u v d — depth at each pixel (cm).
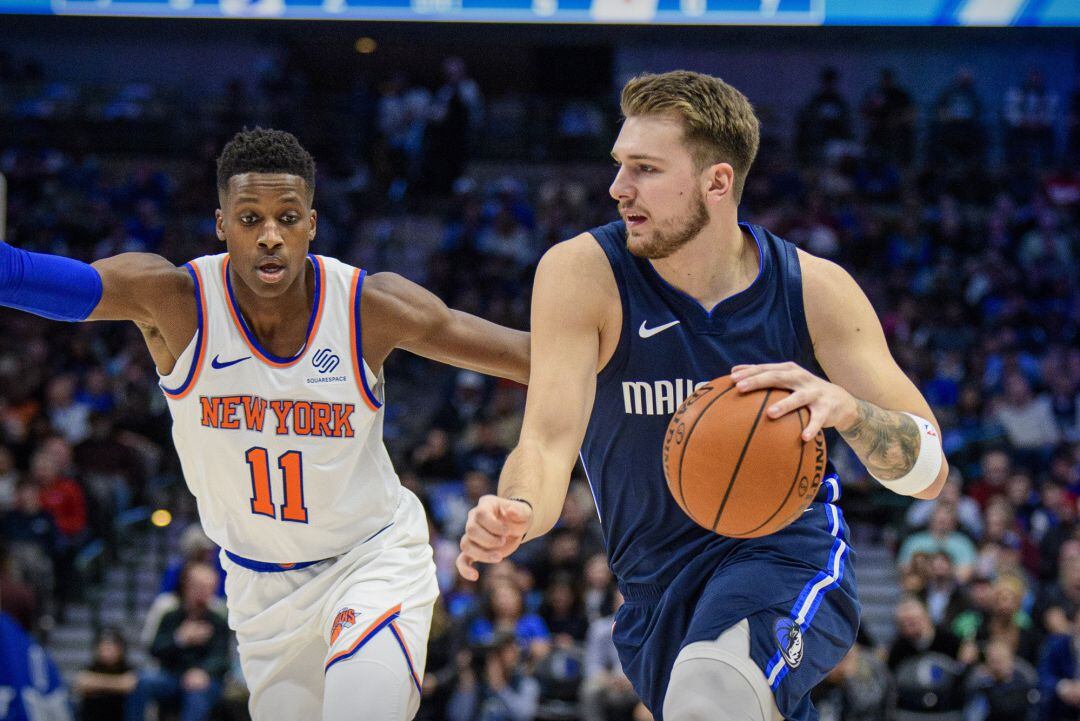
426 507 1332
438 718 1088
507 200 2123
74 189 2238
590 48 2639
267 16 1284
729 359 380
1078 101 2291
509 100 2442
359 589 421
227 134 2303
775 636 360
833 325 386
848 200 2172
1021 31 1269
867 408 352
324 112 2333
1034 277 2020
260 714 444
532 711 1098
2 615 975
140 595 1445
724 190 374
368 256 2147
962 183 2206
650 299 383
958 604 1156
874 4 1279
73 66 2466
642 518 393
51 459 1377
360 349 419
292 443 417
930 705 1095
